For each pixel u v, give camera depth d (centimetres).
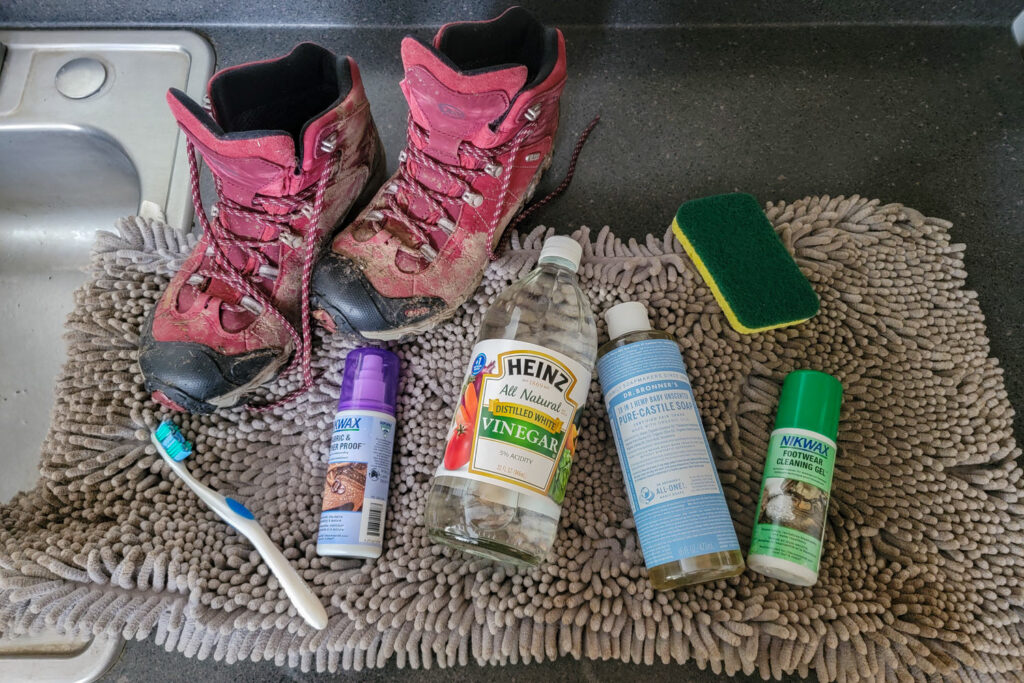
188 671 69
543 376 63
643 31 97
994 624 67
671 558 63
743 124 92
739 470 73
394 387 73
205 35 97
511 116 65
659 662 69
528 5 95
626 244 86
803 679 68
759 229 77
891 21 97
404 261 70
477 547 64
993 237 86
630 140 92
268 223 68
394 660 70
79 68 93
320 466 75
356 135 69
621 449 67
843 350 78
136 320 77
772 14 96
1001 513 72
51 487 72
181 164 89
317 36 97
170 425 73
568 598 67
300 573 69
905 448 74
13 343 93
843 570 69
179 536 70
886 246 82
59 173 95
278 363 72
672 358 68
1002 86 94
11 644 71
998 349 81
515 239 81
